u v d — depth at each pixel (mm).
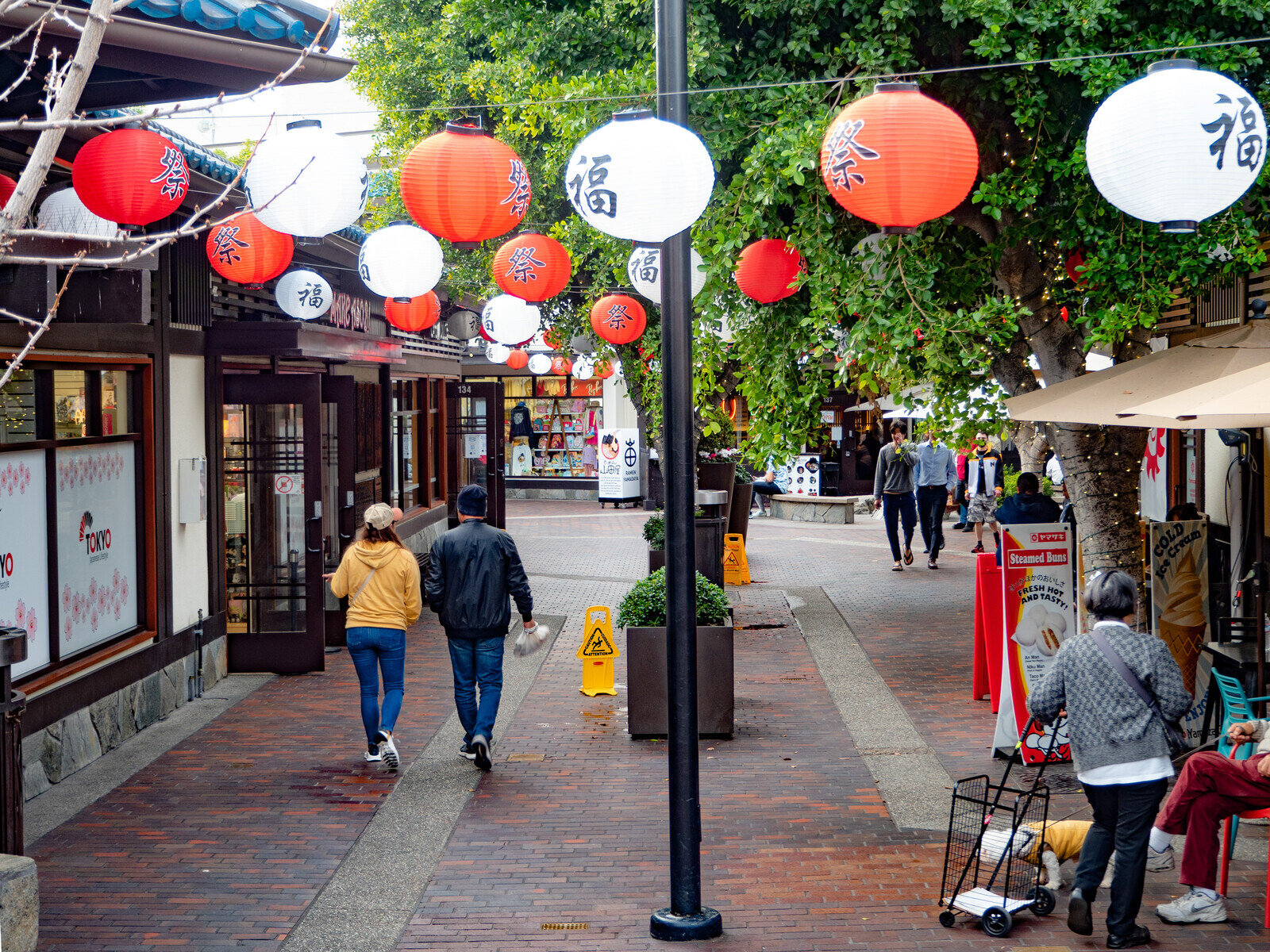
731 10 7902
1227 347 6652
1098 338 7055
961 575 16562
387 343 14328
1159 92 4258
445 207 5223
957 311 7805
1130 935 4941
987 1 6855
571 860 6086
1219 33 6961
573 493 30422
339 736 8641
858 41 7641
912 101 4504
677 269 5113
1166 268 7008
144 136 4871
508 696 9898
